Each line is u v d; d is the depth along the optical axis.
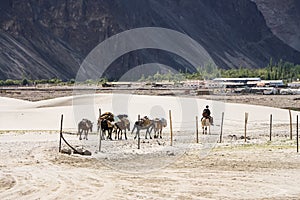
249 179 24.98
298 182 24.14
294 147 38.78
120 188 22.48
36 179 24.84
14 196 20.72
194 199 20.22
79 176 25.78
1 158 32.38
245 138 44.69
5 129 55.41
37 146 38.72
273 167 28.95
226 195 21.03
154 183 23.83
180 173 26.89
